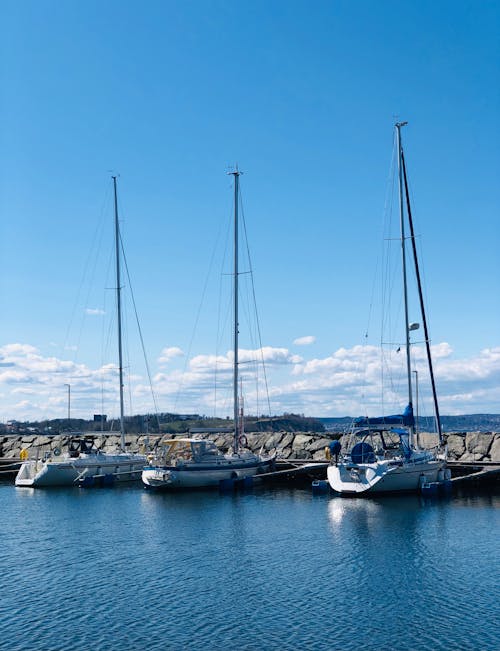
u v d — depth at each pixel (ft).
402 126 170.71
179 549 103.71
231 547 104.32
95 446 236.02
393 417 154.20
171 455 168.76
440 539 107.34
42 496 158.71
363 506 137.80
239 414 187.32
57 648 66.13
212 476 164.76
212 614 74.79
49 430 265.54
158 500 150.00
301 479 179.52
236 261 182.80
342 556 97.91
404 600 78.54
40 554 101.96
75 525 123.24
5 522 126.62
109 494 160.45
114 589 84.02
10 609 77.15
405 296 164.86
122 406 193.98
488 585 83.61
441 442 169.89
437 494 148.97
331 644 66.39
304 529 116.26
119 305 196.24
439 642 66.59
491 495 150.71
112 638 68.39
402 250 166.40
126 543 108.27
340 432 212.43
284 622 72.18
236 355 180.86
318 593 81.46
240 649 65.41
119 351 195.21
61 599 80.48
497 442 181.47
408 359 161.79
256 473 173.88
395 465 146.72
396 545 103.81
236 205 184.34
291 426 265.54
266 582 86.07
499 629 69.67
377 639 67.46
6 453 244.83
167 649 65.57
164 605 77.92
